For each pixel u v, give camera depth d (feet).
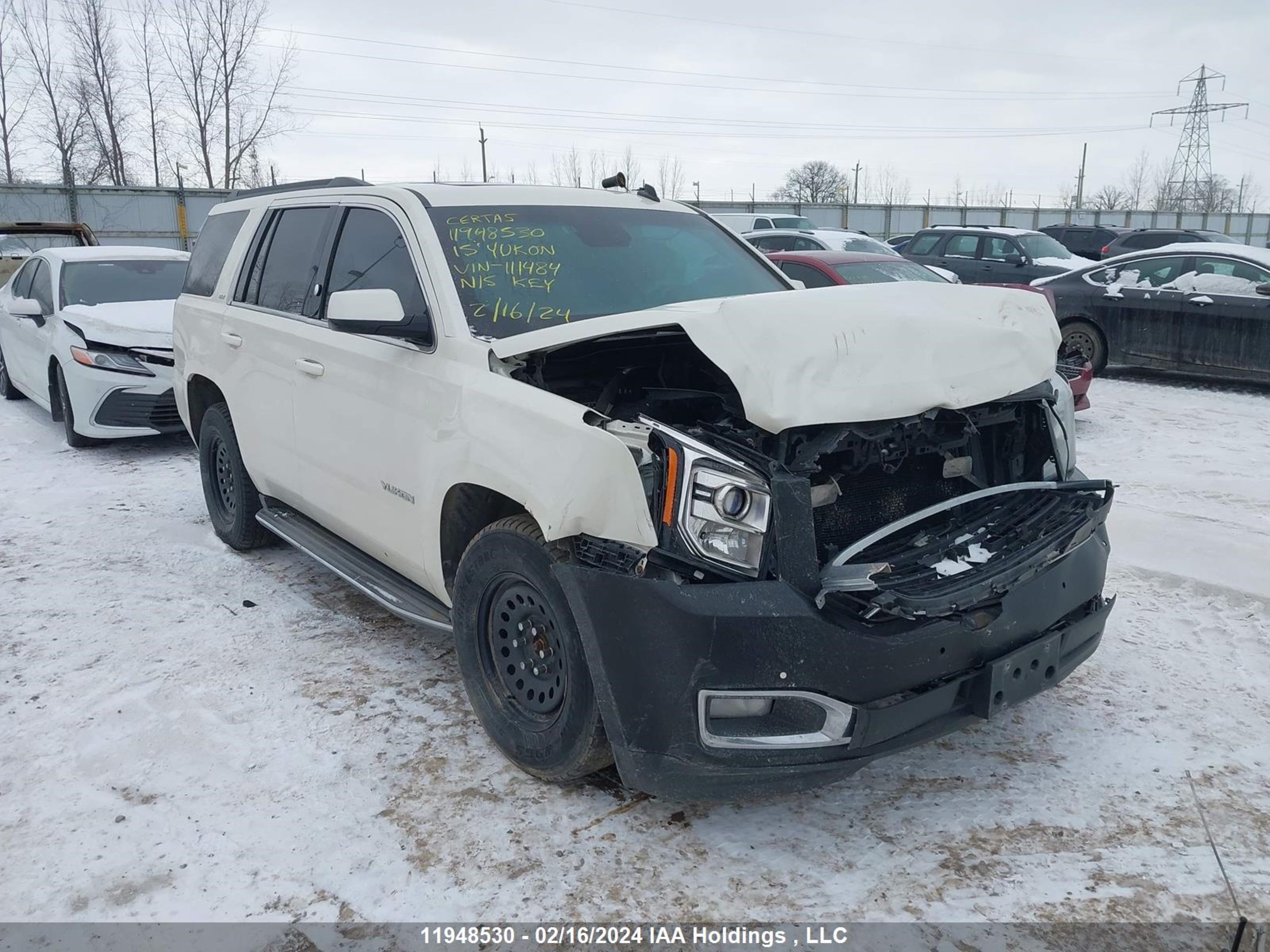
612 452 8.95
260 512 17.04
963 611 9.26
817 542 9.58
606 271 13.01
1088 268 38.60
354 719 12.21
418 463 11.69
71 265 29.71
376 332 11.91
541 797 10.52
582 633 9.30
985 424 10.66
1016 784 10.63
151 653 14.15
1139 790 10.46
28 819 10.19
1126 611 15.26
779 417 8.85
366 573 13.82
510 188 13.99
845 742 8.77
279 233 16.17
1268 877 9.04
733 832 9.90
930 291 11.25
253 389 15.88
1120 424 29.40
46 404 29.86
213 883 9.18
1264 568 16.58
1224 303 34.32
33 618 15.40
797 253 30.94
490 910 8.80
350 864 9.45
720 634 8.59
